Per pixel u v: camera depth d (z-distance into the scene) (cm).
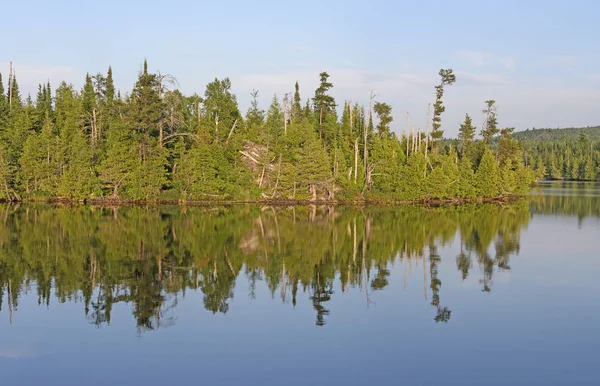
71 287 2605
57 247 3719
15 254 3441
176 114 8419
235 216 6119
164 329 1988
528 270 3089
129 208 7062
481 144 10825
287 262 3294
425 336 1925
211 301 2370
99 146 8369
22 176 7881
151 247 3775
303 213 6688
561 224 5550
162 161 7956
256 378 1566
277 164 8400
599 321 2112
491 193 9450
